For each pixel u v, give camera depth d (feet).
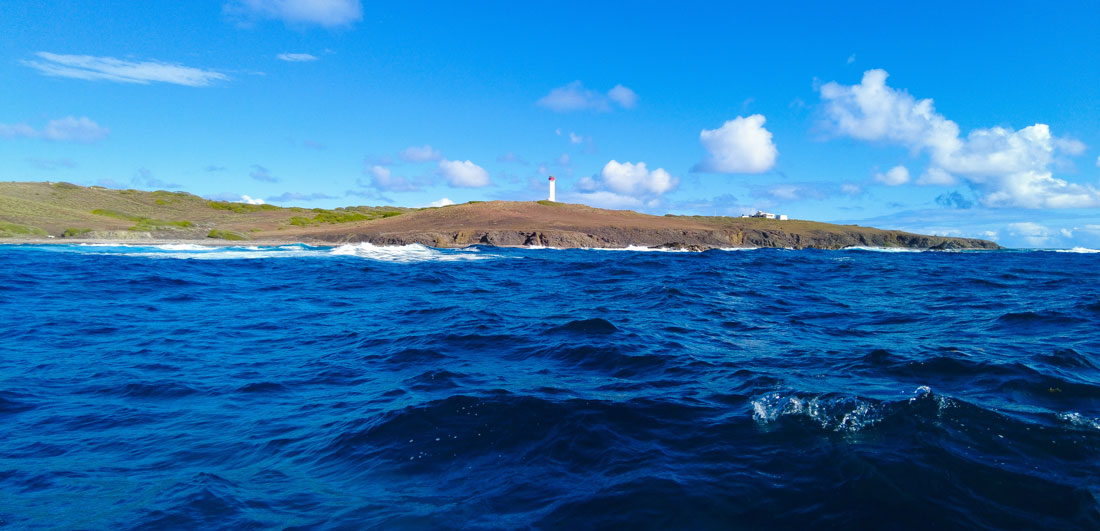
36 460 14.67
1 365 24.45
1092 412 16.15
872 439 14.28
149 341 30.19
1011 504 11.21
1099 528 10.38
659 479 12.64
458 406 17.71
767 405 17.28
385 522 11.23
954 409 16.03
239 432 16.61
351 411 18.08
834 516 11.02
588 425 15.97
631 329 31.63
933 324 33.58
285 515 11.63
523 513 11.47
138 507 12.02
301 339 30.83
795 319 36.17
